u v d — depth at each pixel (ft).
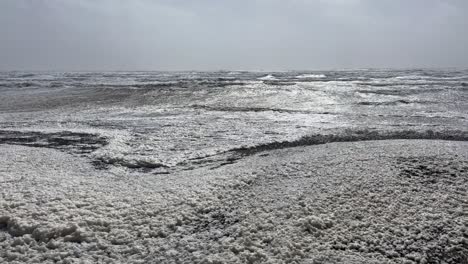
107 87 117.50
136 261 13.92
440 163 25.31
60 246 14.80
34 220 16.46
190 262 13.88
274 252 14.47
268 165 26.11
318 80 167.94
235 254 14.47
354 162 25.50
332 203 18.57
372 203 18.61
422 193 20.08
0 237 15.40
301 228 16.16
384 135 42.93
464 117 58.34
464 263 14.60
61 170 26.45
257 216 17.48
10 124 54.29
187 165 30.32
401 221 17.01
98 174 26.13
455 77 201.87
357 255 14.51
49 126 51.85
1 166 26.22
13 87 131.85
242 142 39.63
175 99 89.97
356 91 100.83
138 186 22.25
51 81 180.34
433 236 16.01
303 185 21.13
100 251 14.60
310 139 41.04
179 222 17.24
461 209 18.24
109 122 55.67
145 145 38.11
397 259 14.40
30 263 13.60
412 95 91.56
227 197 19.94
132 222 16.94
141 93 100.07
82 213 17.47
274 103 80.07
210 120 57.36
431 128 47.19
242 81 154.81
